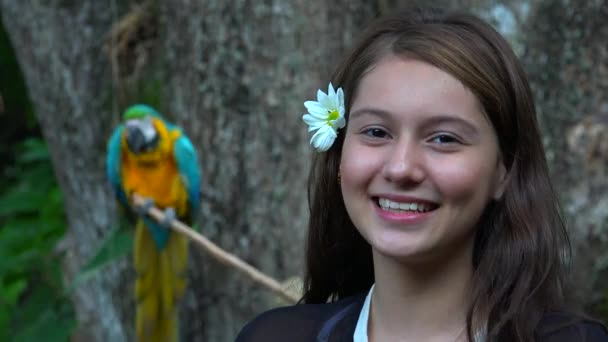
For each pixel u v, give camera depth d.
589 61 3.33
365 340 1.56
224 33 3.42
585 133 3.35
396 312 1.54
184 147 3.81
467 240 1.50
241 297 3.59
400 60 1.46
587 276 3.37
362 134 1.49
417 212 1.43
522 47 3.32
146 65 3.80
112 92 3.87
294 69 3.41
